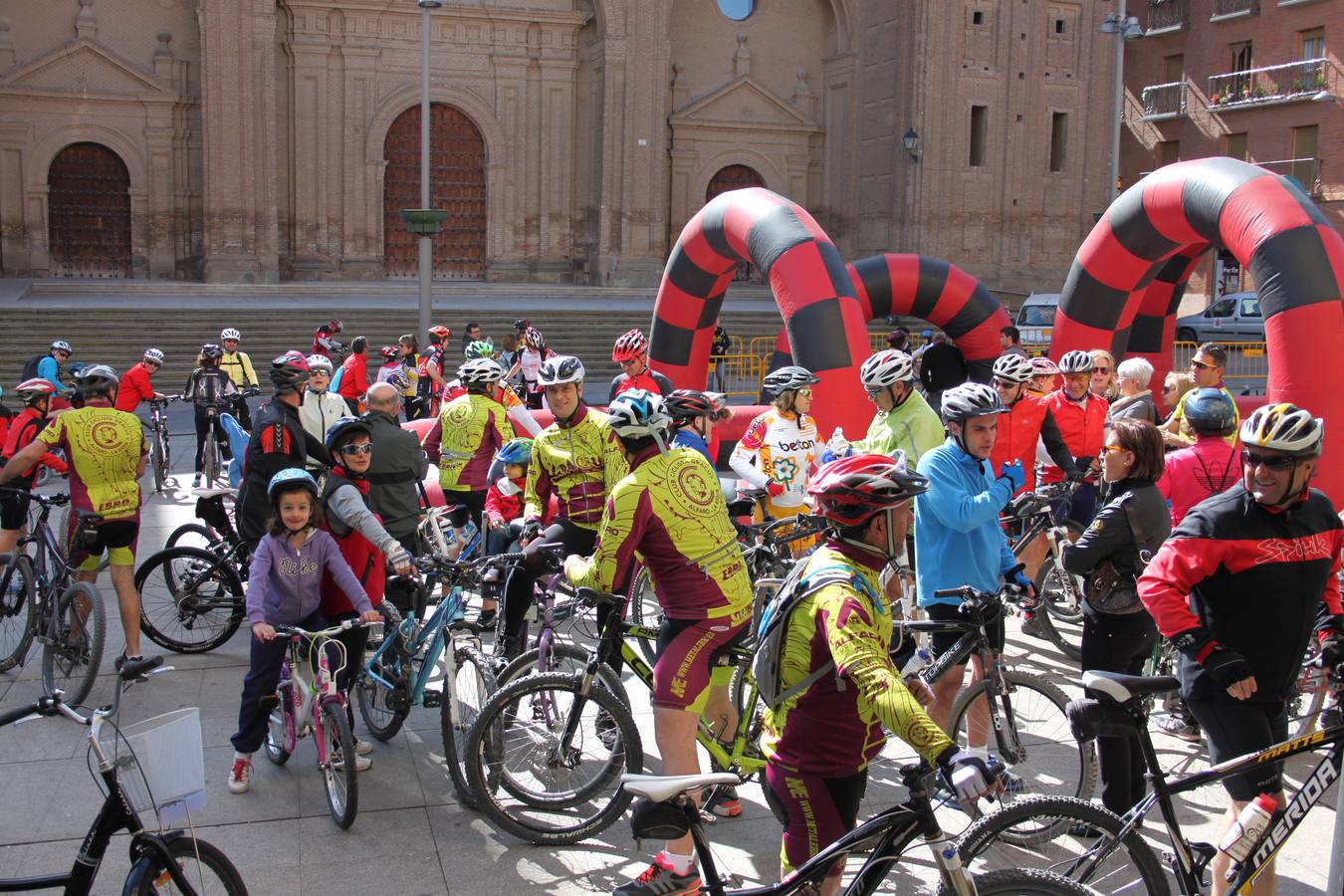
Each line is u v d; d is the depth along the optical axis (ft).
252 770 20.07
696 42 122.72
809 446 26.22
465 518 24.93
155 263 107.65
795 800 12.46
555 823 17.69
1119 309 39.29
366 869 16.67
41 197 103.55
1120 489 17.19
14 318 84.74
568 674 17.81
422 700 20.03
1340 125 112.47
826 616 11.59
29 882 12.78
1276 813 13.42
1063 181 124.98
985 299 46.03
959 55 118.11
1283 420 13.56
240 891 13.44
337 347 65.21
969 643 17.71
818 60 127.65
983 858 13.99
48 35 102.63
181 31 106.63
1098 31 124.67
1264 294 29.68
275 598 18.94
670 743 15.99
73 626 22.95
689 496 16.15
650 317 101.30
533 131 117.39
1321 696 20.25
